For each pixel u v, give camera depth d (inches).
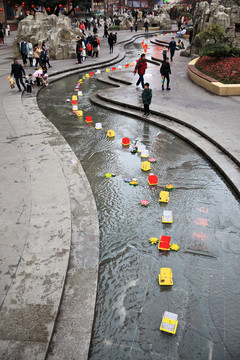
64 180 293.0
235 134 386.9
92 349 157.5
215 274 201.9
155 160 350.0
